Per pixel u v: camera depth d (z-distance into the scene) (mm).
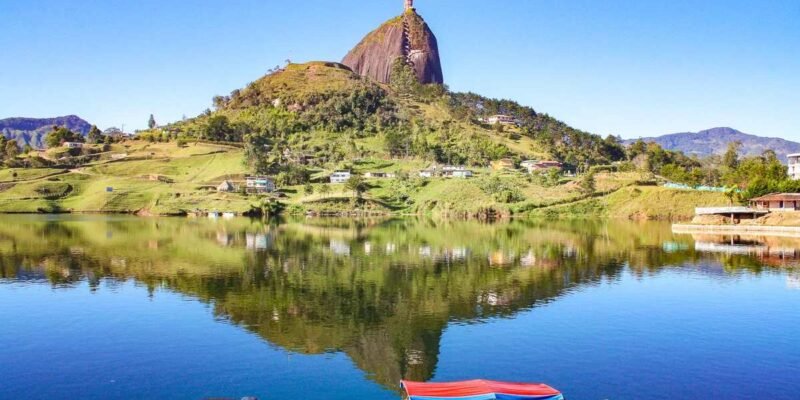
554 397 36594
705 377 43969
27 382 43469
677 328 56438
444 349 50469
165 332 55312
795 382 43000
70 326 57406
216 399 39562
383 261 97500
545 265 93750
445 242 126562
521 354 49000
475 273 85938
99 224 173000
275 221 196625
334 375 44719
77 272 85812
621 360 47500
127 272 85938
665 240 131375
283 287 75312
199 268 89625
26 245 117375
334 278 81625
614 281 80000
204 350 50250
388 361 47438
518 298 69312
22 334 54781
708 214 173375
